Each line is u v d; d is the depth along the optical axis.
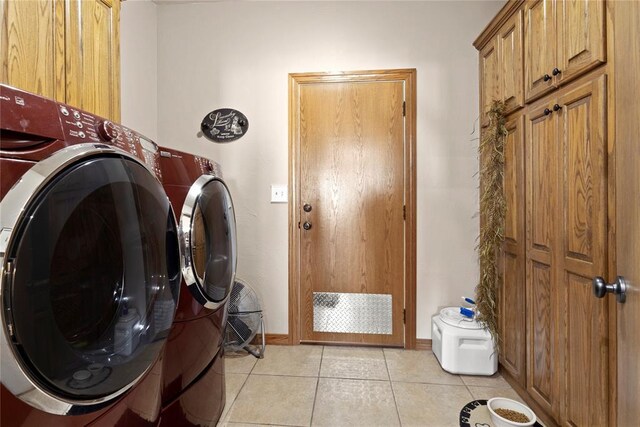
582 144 1.25
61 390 0.64
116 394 0.78
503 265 1.92
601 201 1.14
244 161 2.49
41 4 1.19
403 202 2.38
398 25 2.36
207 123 2.49
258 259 2.48
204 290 1.32
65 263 0.67
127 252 0.83
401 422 1.56
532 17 1.59
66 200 0.67
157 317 0.92
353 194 2.41
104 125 0.83
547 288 1.49
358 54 2.39
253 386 1.86
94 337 0.73
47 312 0.62
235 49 2.48
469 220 2.32
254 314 2.27
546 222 1.49
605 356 1.13
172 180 1.24
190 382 1.28
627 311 0.82
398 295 2.38
